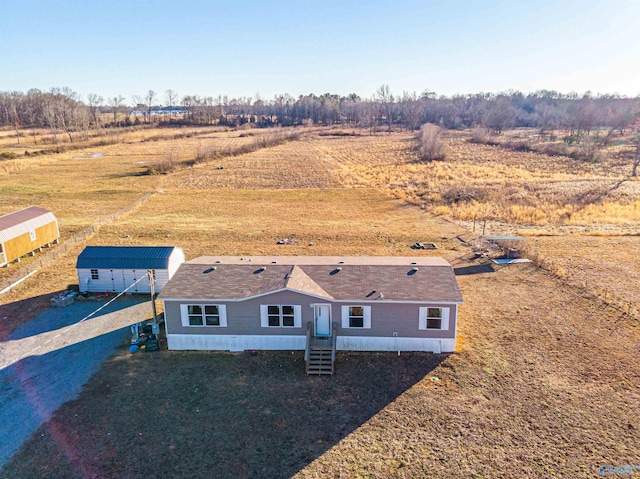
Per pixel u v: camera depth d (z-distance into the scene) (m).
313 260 24.69
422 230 42.53
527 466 14.09
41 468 14.17
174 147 109.88
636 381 18.41
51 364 20.17
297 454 14.76
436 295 20.55
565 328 23.05
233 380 18.95
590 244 37.03
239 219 47.38
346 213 50.03
